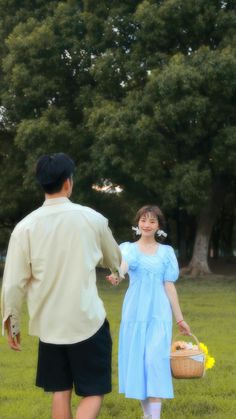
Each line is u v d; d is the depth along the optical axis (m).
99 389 4.01
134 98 20.92
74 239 4.01
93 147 21.55
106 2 22.97
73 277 3.97
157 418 5.25
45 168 4.11
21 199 27.84
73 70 23.73
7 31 25.48
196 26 21.52
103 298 17.70
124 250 5.62
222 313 13.72
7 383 7.32
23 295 4.04
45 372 4.12
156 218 5.69
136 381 5.33
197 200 20.72
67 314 3.95
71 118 24.14
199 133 20.44
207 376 7.53
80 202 23.53
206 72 19.62
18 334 4.08
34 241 4.02
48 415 5.95
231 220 37.88
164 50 22.52
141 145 20.39
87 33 23.19
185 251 33.44
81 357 3.99
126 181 22.62
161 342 5.35
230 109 20.83
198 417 5.84
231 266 32.03
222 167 21.12
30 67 23.23
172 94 19.66
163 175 20.98
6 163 27.97
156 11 21.45
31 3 25.05
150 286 5.53
